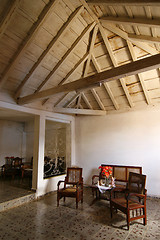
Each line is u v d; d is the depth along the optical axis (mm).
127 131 4719
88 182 5223
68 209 3324
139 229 2549
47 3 2520
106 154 5023
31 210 3273
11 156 6676
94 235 2379
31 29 2744
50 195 4273
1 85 3355
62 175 4992
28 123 7207
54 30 2951
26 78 3488
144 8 2270
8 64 3092
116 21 2740
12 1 2258
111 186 3455
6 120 6652
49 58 3369
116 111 4980
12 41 2770
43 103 4504
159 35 2703
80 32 3209
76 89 2844
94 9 2773
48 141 5996
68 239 2281
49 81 3842
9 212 3174
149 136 4324
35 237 2332
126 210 2582
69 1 2613
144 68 2125
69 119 5617
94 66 3955
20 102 3736
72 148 5594
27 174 6020
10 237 2334
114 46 3391
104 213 3133
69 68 3889
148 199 3951
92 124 5461
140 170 3959
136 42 3061
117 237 2326
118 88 4266
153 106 4336
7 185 4652
